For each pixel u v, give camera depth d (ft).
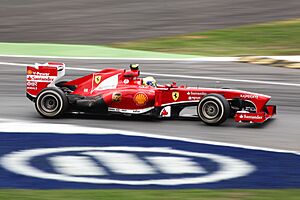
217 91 135.23
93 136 126.11
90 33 268.21
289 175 103.35
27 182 99.35
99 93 138.51
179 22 285.84
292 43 243.19
